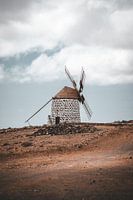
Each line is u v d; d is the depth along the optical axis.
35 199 42.84
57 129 121.38
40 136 115.56
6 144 102.12
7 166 69.12
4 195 45.44
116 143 85.50
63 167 62.22
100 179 49.88
